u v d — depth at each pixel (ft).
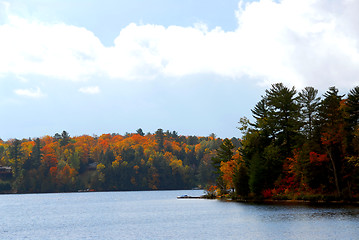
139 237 158.61
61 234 178.81
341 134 271.28
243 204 297.74
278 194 307.37
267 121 346.54
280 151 332.39
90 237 164.66
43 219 263.08
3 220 263.08
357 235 136.98
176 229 177.47
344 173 271.49
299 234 143.95
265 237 142.00
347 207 229.66
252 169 318.65
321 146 287.28
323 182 280.10
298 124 327.26
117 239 156.04
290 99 339.77
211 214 237.25
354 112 285.43
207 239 144.97
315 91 328.70
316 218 182.60
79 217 268.00
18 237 175.01
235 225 178.09
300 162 288.71
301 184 297.33
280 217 194.80
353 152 270.67
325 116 285.02
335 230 148.05
